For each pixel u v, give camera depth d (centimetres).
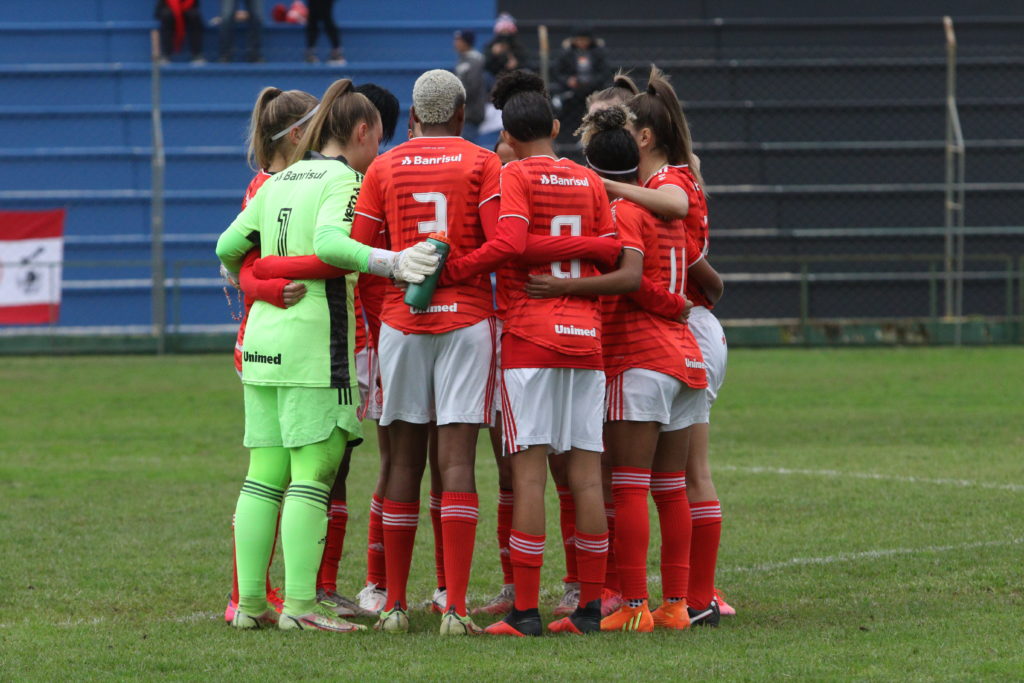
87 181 6531
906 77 6725
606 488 1802
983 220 6569
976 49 6838
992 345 6053
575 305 1623
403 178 1642
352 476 3002
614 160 1734
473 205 1636
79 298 6256
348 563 2122
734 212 6556
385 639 1584
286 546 1664
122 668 1435
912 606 1717
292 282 1670
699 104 6638
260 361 1681
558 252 1606
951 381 4719
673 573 1686
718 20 6900
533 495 1620
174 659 1473
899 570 1950
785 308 6328
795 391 4484
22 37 6856
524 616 1620
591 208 1642
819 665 1413
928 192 6562
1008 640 1518
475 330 1619
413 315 1623
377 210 1666
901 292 6366
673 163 1770
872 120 6675
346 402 1678
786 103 6662
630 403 1655
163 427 3778
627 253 1639
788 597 1816
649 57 6731
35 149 6606
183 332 6019
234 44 7019
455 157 1639
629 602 1658
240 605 1667
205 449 3372
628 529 1656
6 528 2348
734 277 6297
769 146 6612
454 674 1390
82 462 3152
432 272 1572
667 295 1659
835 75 6719
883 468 2970
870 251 6500
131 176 6562
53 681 1382
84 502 2616
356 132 1756
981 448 3253
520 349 1611
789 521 2380
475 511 1641
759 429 3656
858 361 5450
